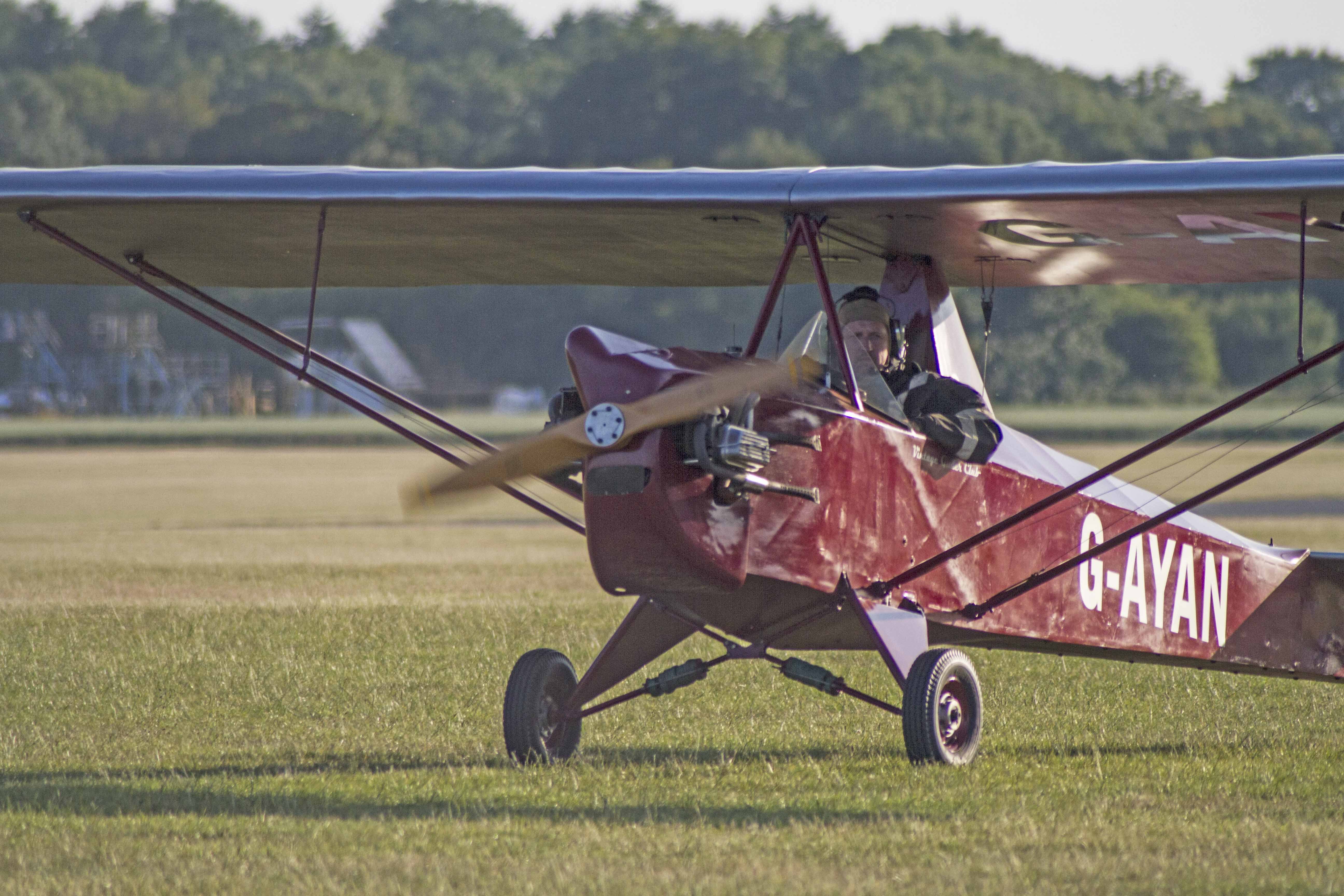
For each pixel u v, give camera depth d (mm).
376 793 22250
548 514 26516
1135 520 30594
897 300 28547
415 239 29375
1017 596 27328
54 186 26656
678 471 21797
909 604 25547
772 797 21766
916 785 22734
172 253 30906
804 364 24203
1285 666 33719
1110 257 28203
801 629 25328
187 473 152625
